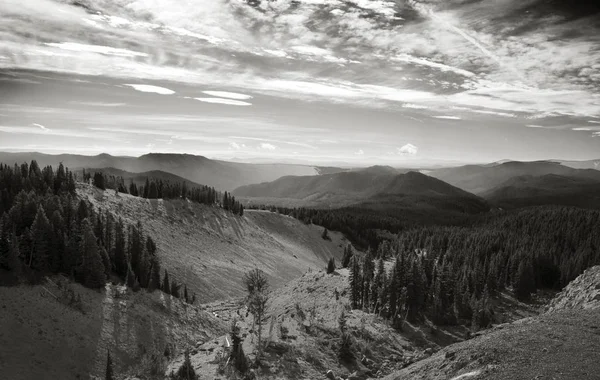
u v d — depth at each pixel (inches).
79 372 2119.8
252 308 1914.4
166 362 2047.2
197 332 3058.6
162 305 3223.4
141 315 2901.1
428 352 1531.7
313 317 2186.3
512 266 3405.5
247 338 1761.8
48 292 2637.8
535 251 3786.9
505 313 2795.3
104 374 2190.0
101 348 2368.4
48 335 2250.2
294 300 3393.2
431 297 2645.2
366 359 1579.7
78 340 2335.1
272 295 3932.1
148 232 5551.2
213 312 3848.4
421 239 6013.8
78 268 2994.6
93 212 4345.5
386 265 3831.2
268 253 7155.5
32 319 2304.4
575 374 746.8
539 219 6993.1
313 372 1413.6
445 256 3459.6
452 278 2723.9
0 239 2640.3
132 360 2378.2
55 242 2957.7
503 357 866.8
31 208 3508.9
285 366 1427.2
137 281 3398.1
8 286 2488.9
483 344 977.5
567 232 5378.9
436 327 2359.7
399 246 5275.6
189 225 6707.7
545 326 1040.8
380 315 2420.0
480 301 2546.8
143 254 3794.3
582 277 1542.8
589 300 1333.7
